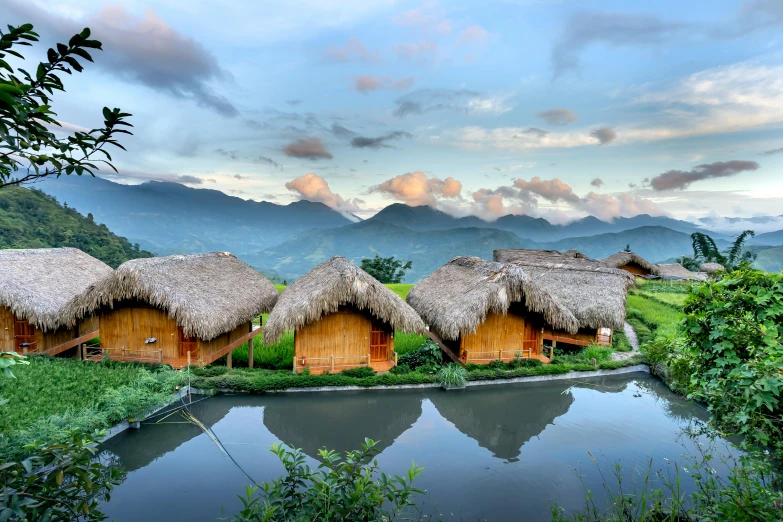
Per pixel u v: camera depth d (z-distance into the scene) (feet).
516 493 28.09
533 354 55.36
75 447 11.57
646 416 41.73
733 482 16.51
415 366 50.90
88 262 63.10
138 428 35.17
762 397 13.29
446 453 34.01
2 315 46.09
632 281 65.57
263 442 35.22
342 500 13.07
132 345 45.57
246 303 53.42
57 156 9.44
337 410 44.11
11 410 30.68
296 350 47.32
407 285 123.75
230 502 26.81
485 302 48.62
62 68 8.98
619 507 23.54
